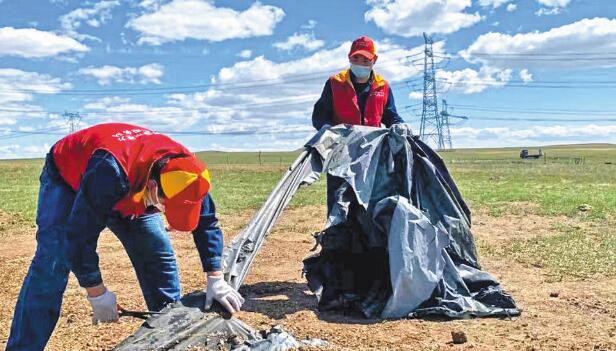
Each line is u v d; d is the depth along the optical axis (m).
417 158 7.09
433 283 6.41
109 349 5.32
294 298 7.21
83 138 3.94
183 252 10.25
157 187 3.79
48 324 4.05
